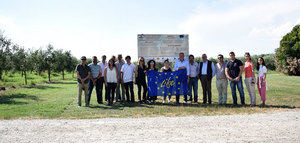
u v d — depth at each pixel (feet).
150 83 31.81
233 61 29.01
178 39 36.88
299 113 21.95
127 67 31.55
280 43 98.27
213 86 57.57
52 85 70.59
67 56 118.21
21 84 73.26
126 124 18.40
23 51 73.31
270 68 121.80
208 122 18.79
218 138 14.57
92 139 14.70
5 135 15.64
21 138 14.98
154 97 31.78
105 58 33.55
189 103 31.17
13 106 28.68
